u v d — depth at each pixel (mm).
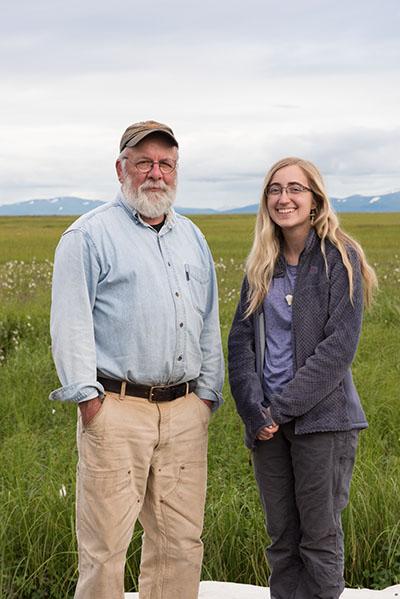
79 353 3627
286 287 3930
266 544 4988
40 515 5031
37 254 27500
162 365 3768
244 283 4062
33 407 8148
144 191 3758
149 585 4047
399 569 4926
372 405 7723
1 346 10914
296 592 3979
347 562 4973
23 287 16547
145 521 4047
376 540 4988
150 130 3725
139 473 3818
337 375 3736
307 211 3883
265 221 3969
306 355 3807
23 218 87938
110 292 3738
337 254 3832
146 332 3725
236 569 4996
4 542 4852
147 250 3801
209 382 4059
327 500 3828
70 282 3670
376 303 12781
